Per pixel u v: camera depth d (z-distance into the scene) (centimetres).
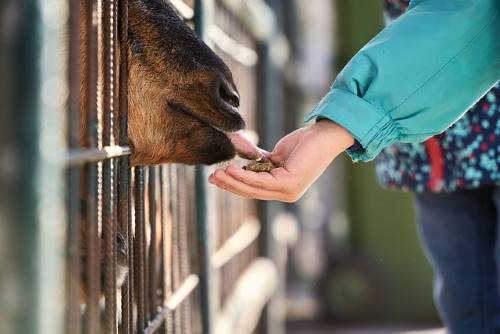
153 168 298
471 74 262
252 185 242
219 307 466
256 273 607
